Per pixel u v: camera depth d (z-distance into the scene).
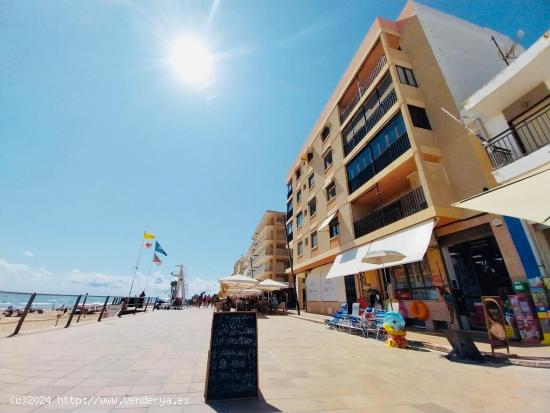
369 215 14.28
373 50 14.94
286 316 19.84
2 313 23.75
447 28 13.16
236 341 3.94
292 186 30.02
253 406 3.34
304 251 23.75
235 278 18.72
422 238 9.47
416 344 7.76
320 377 4.66
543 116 7.99
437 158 11.02
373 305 13.58
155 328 10.60
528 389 4.07
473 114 9.93
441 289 10.14
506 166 8.14
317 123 23.22
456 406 3.41
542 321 7.11
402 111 11.70
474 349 6.01
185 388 3.90
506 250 8.19
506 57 12.02
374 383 4.33
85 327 10.48
